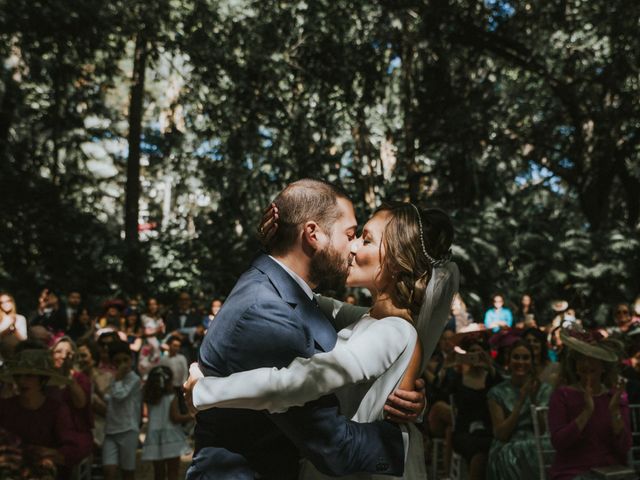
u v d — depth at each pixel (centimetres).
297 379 206
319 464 213
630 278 1862
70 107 2108
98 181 2356
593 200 2219
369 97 1841
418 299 243
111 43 1925
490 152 2158
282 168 1852
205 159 1981
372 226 252
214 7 1591
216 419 224
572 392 496
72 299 1381
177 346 1065
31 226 1889
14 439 414
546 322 1831
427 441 785
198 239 2083
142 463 949
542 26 1953
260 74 1714
